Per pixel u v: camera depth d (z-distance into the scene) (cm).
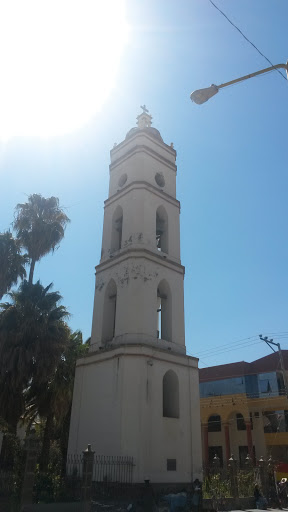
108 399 2316
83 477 1723
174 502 2008
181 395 2483
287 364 4566
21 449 1906
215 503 2198
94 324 2775
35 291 2717
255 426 4328
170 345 2605
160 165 3259
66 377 2795
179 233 3125
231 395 4509
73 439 2420
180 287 2892
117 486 2016
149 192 3016
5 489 1741
